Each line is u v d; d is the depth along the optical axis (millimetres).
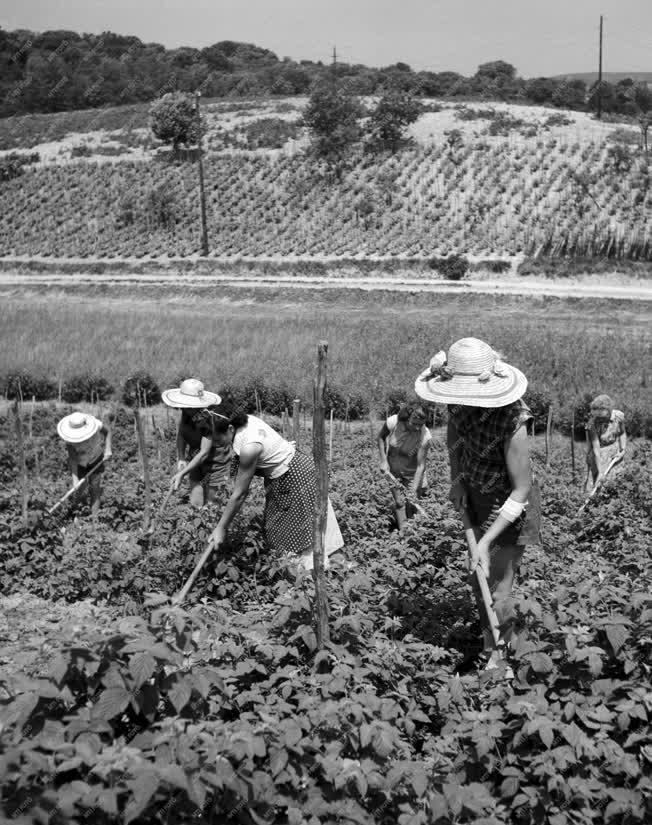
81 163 85312
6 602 8688
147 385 26844
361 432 22234
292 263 64188
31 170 85250
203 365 30578
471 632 6762
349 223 70375
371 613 5895
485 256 62500
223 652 4820
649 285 57156
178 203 77000
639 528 9078
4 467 17219
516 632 5066
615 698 4504
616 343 35031
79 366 29953
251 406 25094
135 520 11438
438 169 75438
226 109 101188
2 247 74312
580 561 7211
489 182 71625
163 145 89812
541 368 30375
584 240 62219
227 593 7699
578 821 4059
